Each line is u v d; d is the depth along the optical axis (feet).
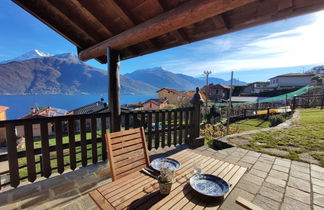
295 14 4.82
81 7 6.46
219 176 4.34
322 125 16.92
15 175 6.23
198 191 3.39
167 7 5.79
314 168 7.52
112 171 4.59
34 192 6.02
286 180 6.49
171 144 11.80
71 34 8.34
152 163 4.79
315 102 37.35
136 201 3.25
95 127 8.27
